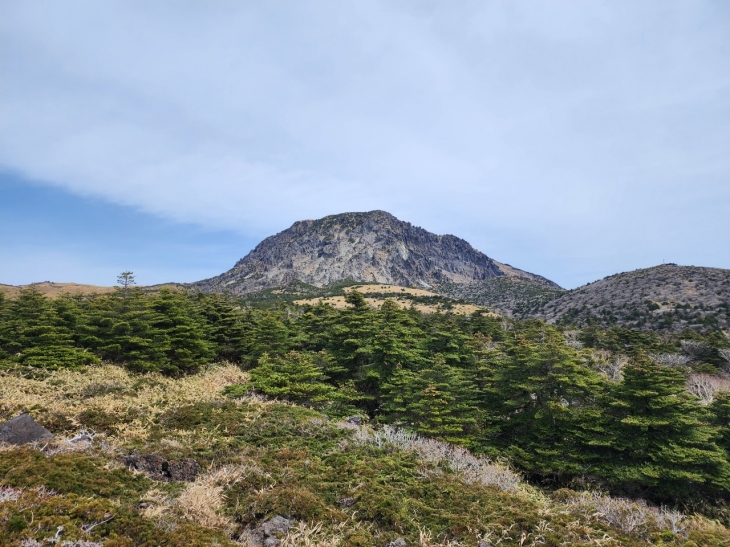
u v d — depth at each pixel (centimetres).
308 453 1238
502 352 2708
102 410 1392
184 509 802
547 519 977
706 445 1778
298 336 2959
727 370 4191
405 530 889
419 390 2022
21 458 847
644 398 1830
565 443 1842
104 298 2744
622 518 1016
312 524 825
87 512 671
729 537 972
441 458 1345
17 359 1942
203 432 1335
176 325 2422
